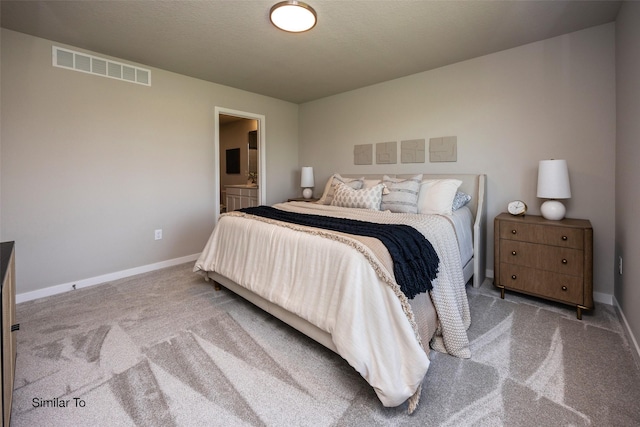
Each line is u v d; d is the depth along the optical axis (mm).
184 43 2643
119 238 3078
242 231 2273
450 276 1966
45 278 2639
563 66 2498
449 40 2576
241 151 6086
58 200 2688
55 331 2010
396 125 3604
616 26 2215
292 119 4770
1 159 2406
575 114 2467
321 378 1547
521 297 2527
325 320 1521
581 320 2123
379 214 2438
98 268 2945
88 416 1305
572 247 2170
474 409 1322
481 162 2973
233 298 2561
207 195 3771
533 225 2332
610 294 2383
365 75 3447
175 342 1877
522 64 2689
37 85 2533
